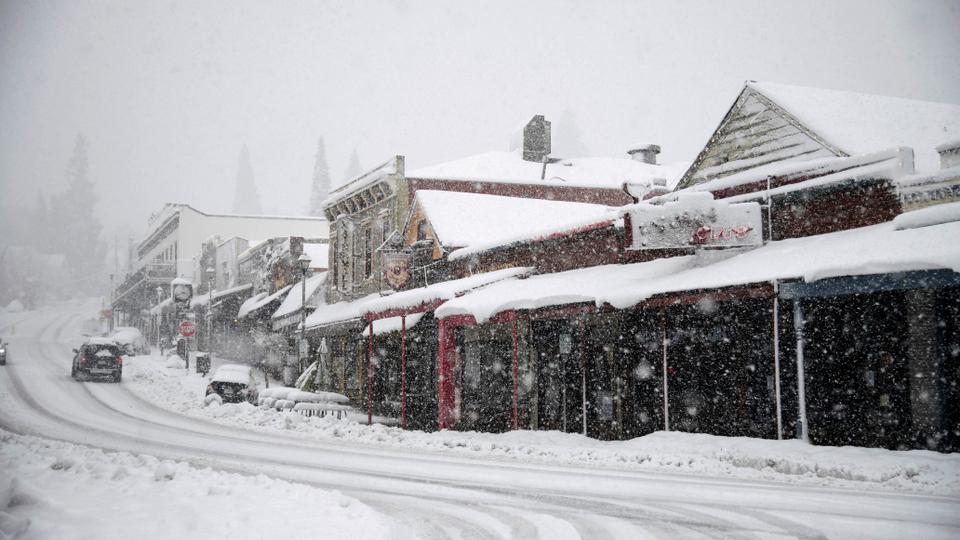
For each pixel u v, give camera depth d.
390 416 31.58
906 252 14.03
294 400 30.09
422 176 34.91
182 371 46.31
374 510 9.59
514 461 15.53
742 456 14.38
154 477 11.11
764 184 19.58
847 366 15.71
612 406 19.83
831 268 14.61
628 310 19.77
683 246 17.92
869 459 13.29
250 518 8.34
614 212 22.77
